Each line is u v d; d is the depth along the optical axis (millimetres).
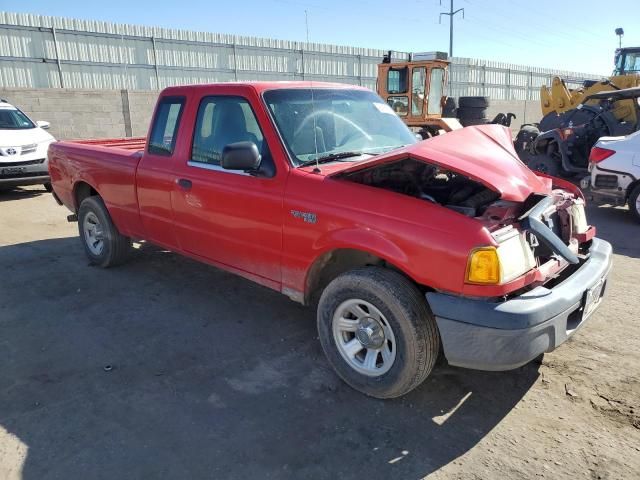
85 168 5547
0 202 9430
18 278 5414
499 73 34250
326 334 3453
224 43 24484
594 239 3852
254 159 3523
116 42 21953
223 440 2908
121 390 3387
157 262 5879
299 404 3246
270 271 3840
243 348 3955
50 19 20266
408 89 15297
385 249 3051
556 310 2873
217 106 4176
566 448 2820
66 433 2959
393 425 3041
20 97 15750
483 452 2805
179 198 4398
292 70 26625
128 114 18000
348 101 4461
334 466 2713
